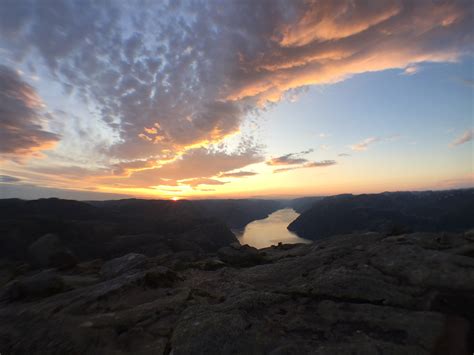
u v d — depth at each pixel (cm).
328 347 349
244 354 357
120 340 457
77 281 934
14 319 593
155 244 6312
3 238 4888
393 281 524
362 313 426
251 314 464
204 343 385
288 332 398
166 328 484
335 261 702
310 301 496
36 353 440
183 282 826
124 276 784
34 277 830
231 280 761
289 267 767
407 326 377
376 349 335
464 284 467
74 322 522
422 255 598
